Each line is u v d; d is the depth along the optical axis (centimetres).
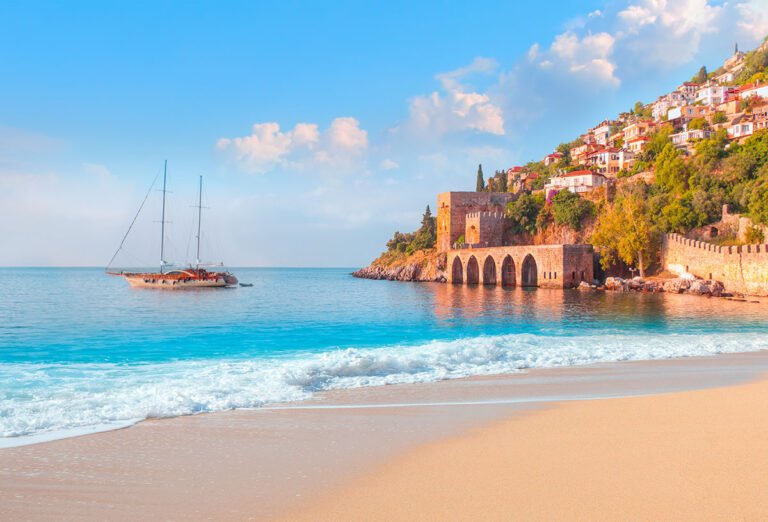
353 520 738
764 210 8438
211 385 1773
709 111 16150
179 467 972
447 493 833
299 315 5381
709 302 6694
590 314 5266
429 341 3388
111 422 1305
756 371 2150
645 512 748
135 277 12400
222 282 12506
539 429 1220
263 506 793
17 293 9844
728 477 884
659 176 11950
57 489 864
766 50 18888
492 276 12662
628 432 1177
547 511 757
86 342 3269
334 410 1449
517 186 18375
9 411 1397
